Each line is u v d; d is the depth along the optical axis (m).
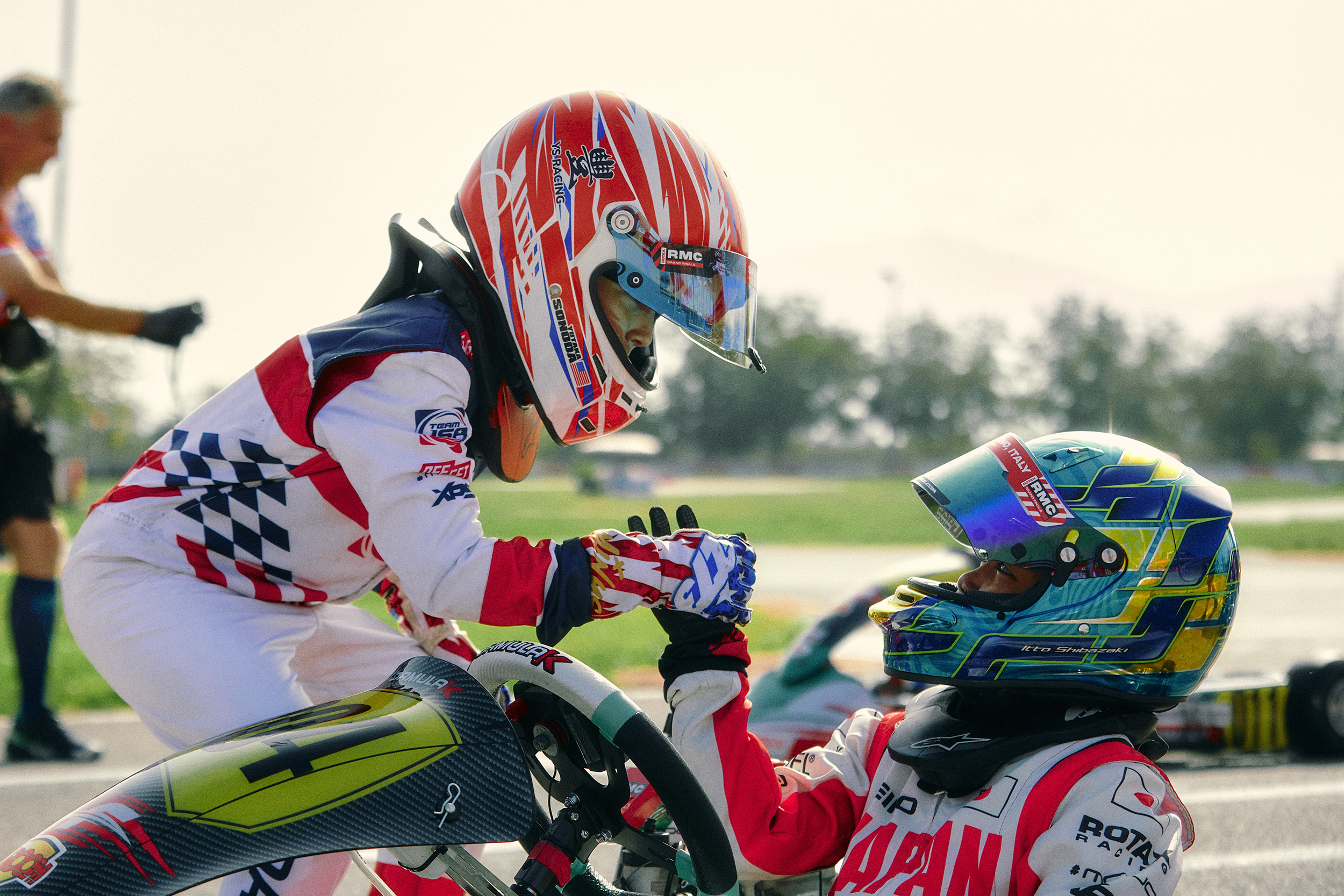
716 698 1.54
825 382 95.88
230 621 1.61
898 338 97.00
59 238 21.19
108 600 1.63
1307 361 88.50
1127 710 1.54
